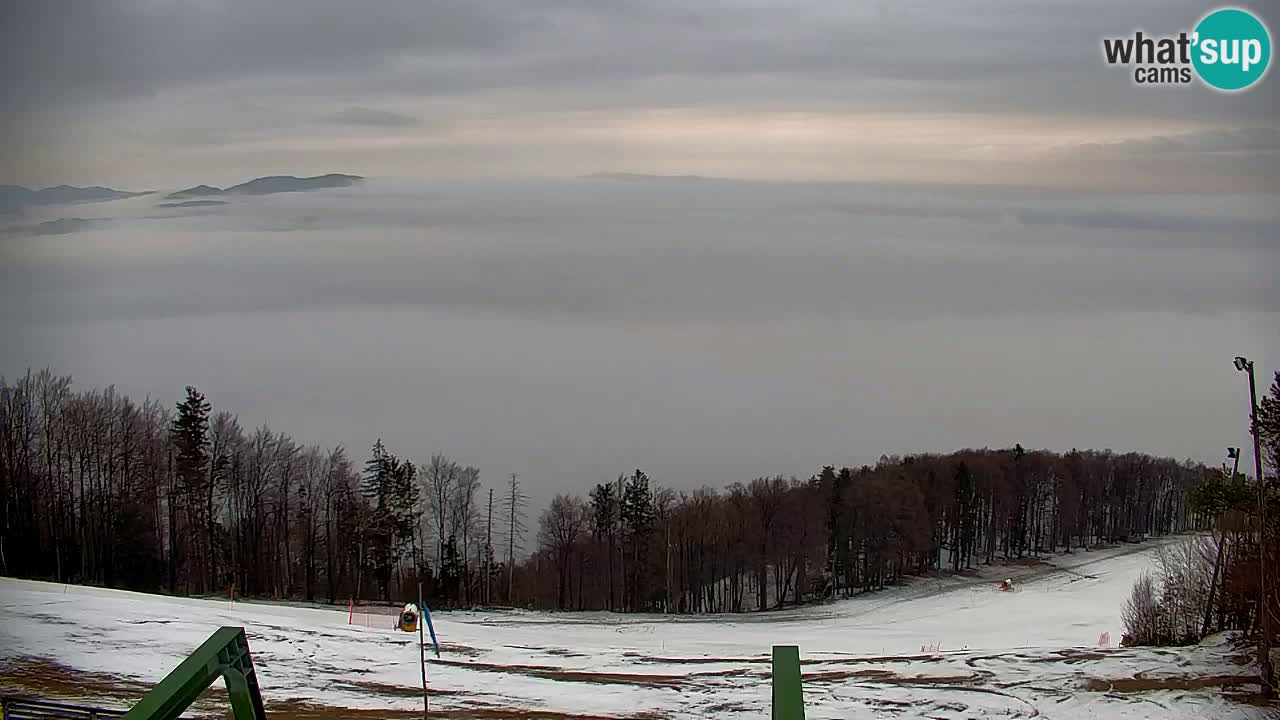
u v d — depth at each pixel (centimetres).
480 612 7962
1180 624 5119
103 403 9081
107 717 2645
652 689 3872
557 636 5738
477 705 3606
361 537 9394
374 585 9506
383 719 3384
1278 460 4356
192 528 9138
